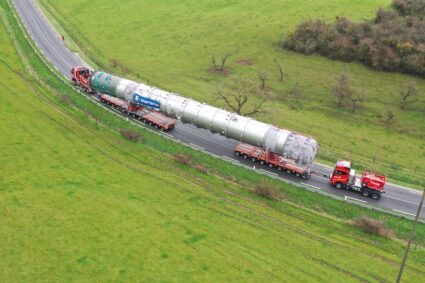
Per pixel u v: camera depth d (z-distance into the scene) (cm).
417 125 8056
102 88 7356
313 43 10556
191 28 11962
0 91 6981
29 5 12838
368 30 10506
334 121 8106
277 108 8369
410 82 9000
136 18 12644
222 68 9994
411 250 4581
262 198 5297
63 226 4103
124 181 5131
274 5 12850
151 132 6706
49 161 5284
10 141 5566
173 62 10269
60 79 8244
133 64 9988
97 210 4434
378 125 8056
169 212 4612
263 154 6078
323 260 4181
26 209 4275
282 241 4409
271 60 10388
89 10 13150
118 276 3559
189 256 3931
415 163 6906
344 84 8919
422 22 10475
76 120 6606
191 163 5838
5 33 10325
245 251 4131
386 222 5056
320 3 12631
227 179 5662
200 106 6456
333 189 5769
